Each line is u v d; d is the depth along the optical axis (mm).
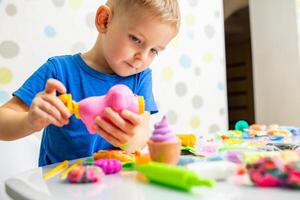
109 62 729
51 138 792
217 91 1535
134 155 496
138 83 853
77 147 767
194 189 301
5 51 1033
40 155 843
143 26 615
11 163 854
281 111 1669
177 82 1404
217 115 1526
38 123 463
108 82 811
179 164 391
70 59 826
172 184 305
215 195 279
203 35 1506
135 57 655
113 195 289
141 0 613
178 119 1396
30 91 697
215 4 1561
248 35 3201
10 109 639
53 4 1120
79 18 1170
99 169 361
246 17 2818
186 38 1446
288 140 693
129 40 640
